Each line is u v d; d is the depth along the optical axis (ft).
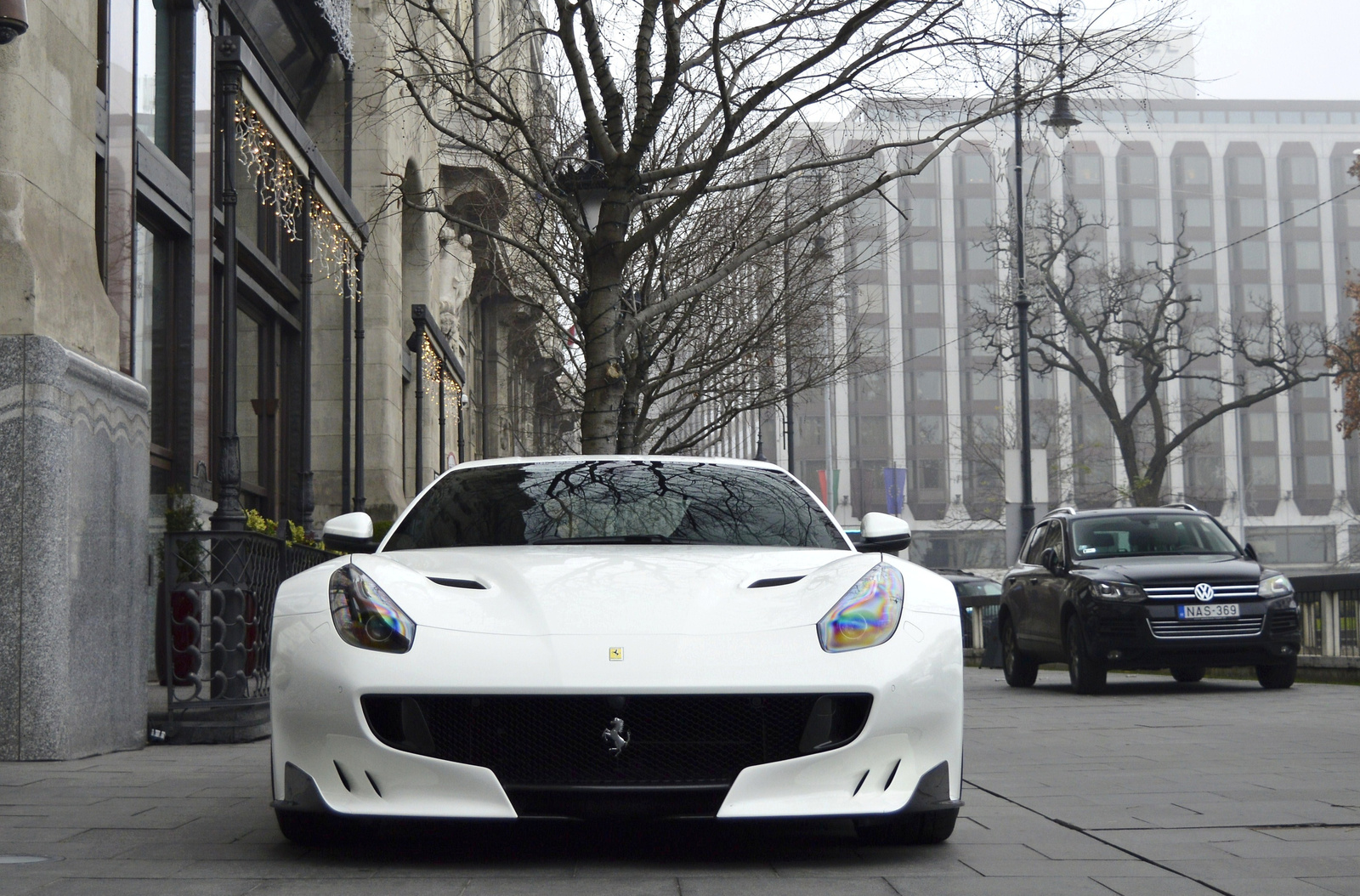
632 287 57.16
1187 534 46.65
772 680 13.12
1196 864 13.91
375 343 61.77
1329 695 40.57
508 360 114.52
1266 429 308.19
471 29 71.87
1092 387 137.08
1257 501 306.55
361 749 13.21
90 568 23.65
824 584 14.38
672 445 70.59
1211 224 318.45
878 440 302.45
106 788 19.43
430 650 13.23
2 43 19.53
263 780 20.34
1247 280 318.24
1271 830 16.21
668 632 13.37
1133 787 20.25
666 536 16.72
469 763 13.14
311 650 13.57
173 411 36.78
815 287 68.33
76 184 25.11
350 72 57.88
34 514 22.29
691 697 13.16
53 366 22.40
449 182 76.07
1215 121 335.26
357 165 61.98
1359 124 331.77
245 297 46.98
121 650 24.94
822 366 72.13
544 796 12.98
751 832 15.75
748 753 13.28
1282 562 305.53
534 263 63.31
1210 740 27.45
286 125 45.19
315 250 55.16
